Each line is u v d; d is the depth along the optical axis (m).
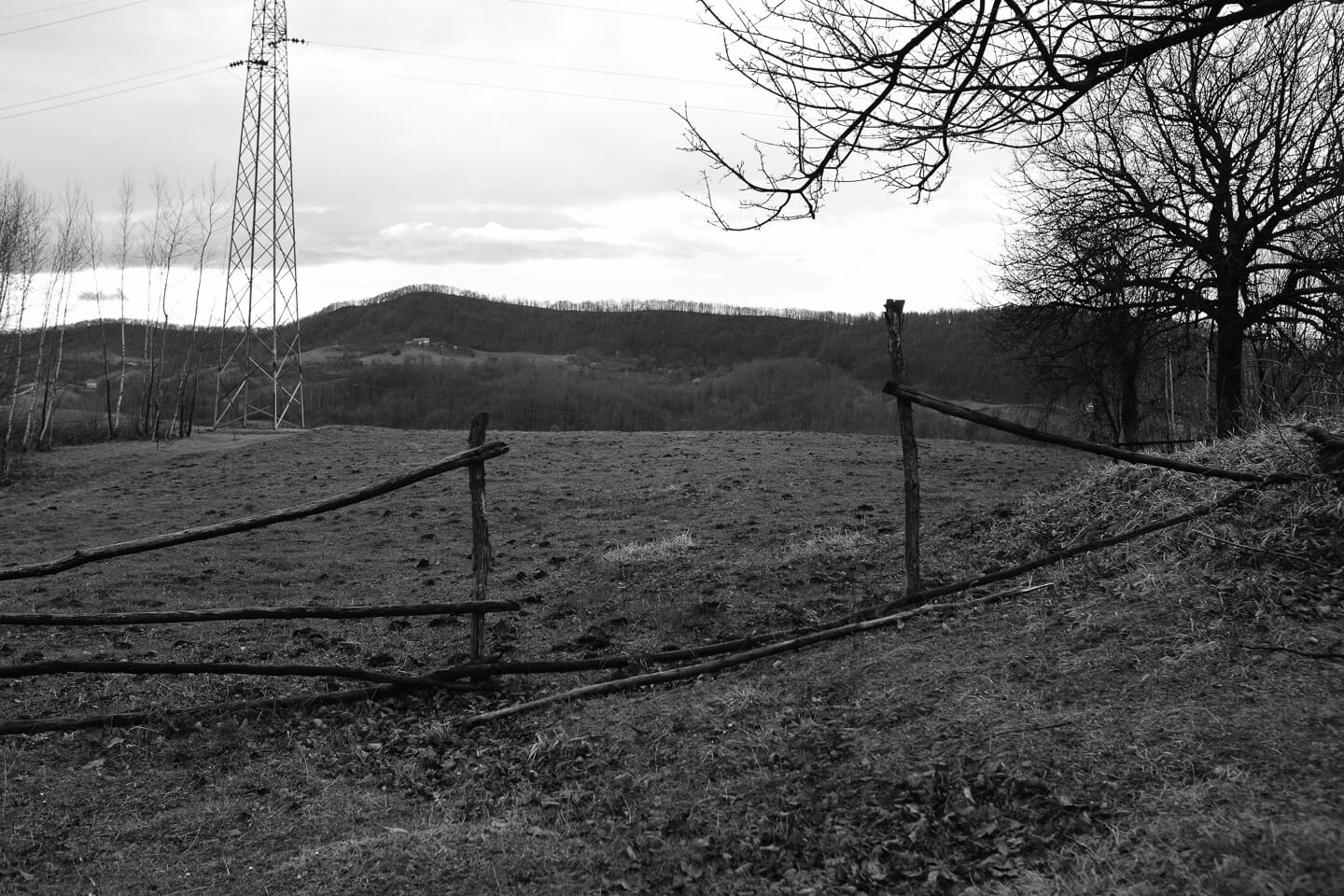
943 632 6.66
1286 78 19.53
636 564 12.05
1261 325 21.33
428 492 19.88
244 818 5.44
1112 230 21.53
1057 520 8.98
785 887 4.24
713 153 5.81
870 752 5.14
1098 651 5.69
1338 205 19.25
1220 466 7.97
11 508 21.38
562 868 4.65
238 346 49.59
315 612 6.81
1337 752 4.17
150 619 6.48
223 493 21.67
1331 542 6.13
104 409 58.16
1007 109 5.06
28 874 4.88
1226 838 3.75
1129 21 4.76
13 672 6.37
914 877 4.15
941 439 28.30
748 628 8.34
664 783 5.33
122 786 5.89
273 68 46.44
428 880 4.62
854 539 11.92
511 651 8.27
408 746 6.34
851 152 5.57
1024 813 4.36
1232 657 5.22
